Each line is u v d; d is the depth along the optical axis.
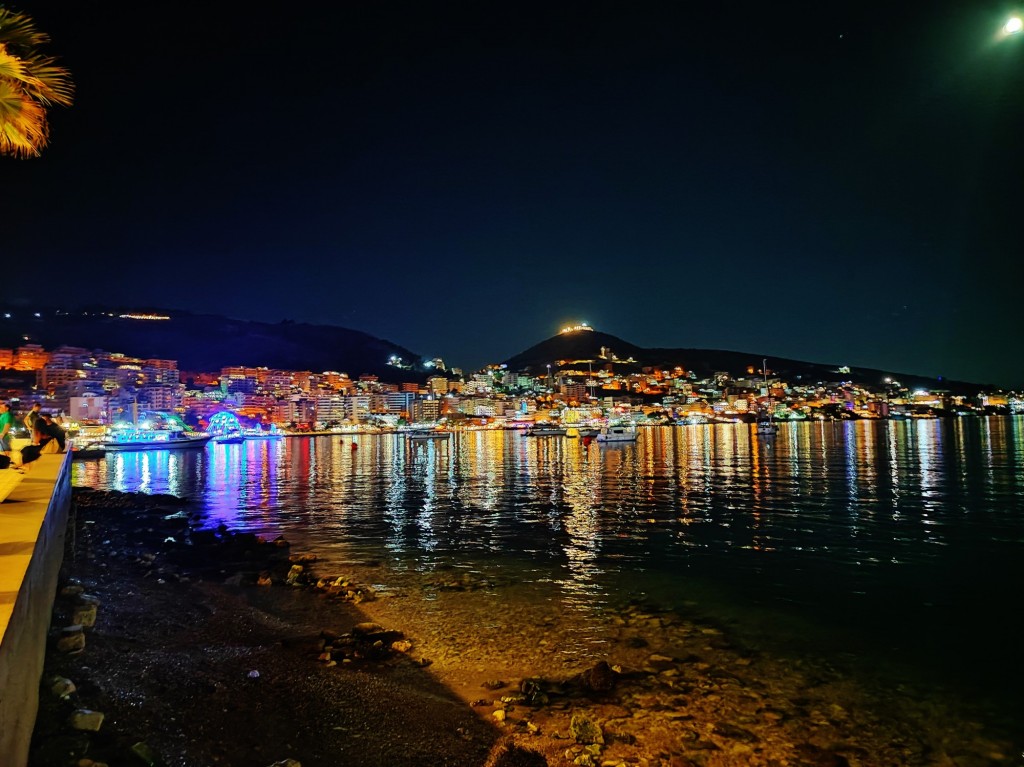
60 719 7.23
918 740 9.47
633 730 9.63
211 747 7.96
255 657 12.02
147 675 9.81
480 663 12.44
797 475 56.53
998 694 11.07
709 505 37.94
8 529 8.06
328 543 26.80
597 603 16.83
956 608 16.42
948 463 65.62
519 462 86.06
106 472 79.69
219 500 45.06
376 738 8.98
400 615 15.72
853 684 11.48
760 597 17.47
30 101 9.80
